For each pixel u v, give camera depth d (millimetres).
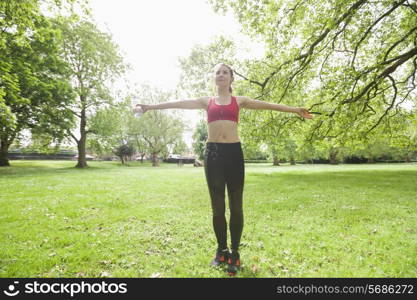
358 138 12102
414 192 8211
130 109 32344
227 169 2793
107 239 3904
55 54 19719
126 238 3971
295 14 9734
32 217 5184
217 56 14320
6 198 7324
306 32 10344
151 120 44688
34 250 3420
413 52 8508
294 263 3053
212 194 2824
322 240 3814
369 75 8898
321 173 17953
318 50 10141
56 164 34188
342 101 9062
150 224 4812
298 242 3719
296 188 9742
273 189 9586
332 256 3201
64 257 3184
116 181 12695
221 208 2836
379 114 13297
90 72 28234
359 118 11016
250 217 5312
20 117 18641
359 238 3844
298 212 5684
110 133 30938
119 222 4938
